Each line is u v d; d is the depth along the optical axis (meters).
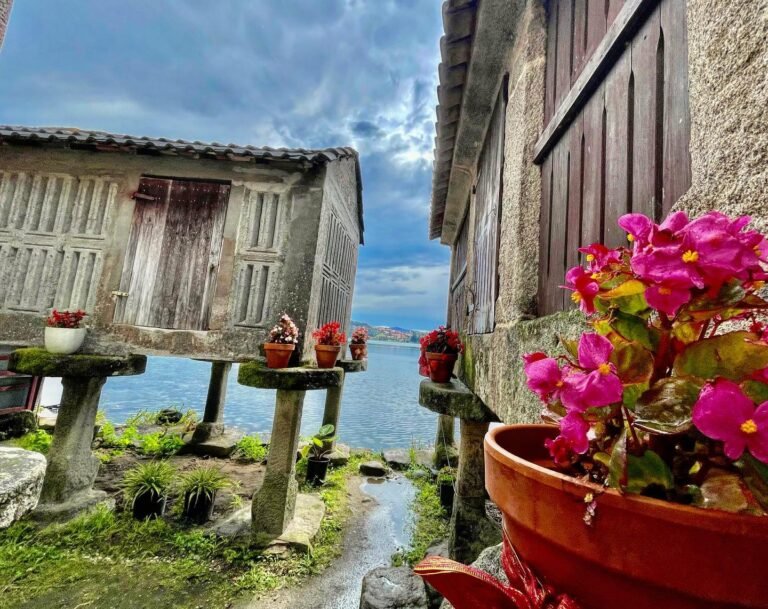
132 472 5.27
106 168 5.02
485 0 2.55
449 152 5.00
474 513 3.76
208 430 8.04
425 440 11.34
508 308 2.34
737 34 0.77
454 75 3.49
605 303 0.54
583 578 0.47
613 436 0.49
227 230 4.92
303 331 4.73
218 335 4.72
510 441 0.74
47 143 4.94
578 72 1.88
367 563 4.48
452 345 4.38
